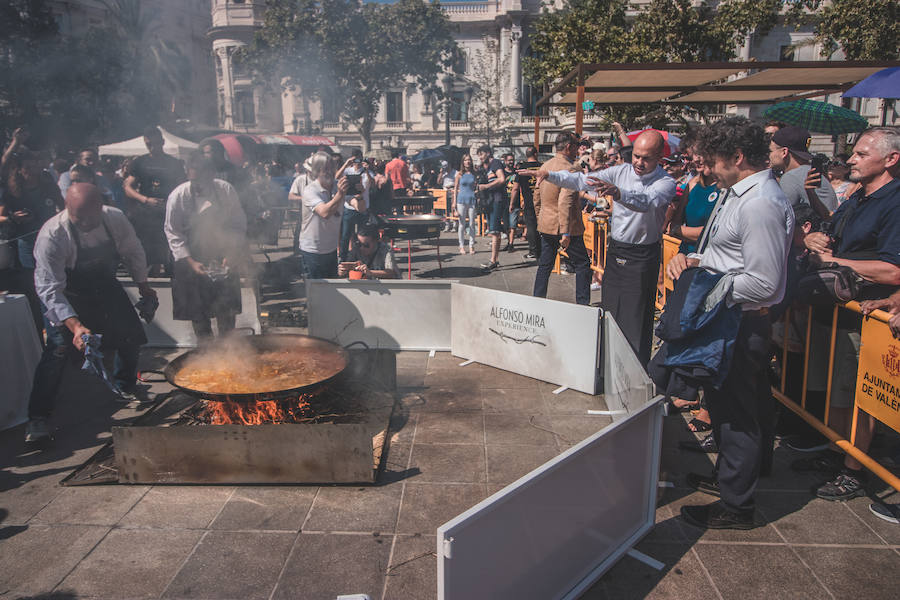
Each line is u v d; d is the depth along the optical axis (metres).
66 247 3.69
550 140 43.69
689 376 2.72
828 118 7.20
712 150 2.55
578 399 4.41
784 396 3.77
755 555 2.64
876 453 3.44
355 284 5.46
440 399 4.43
